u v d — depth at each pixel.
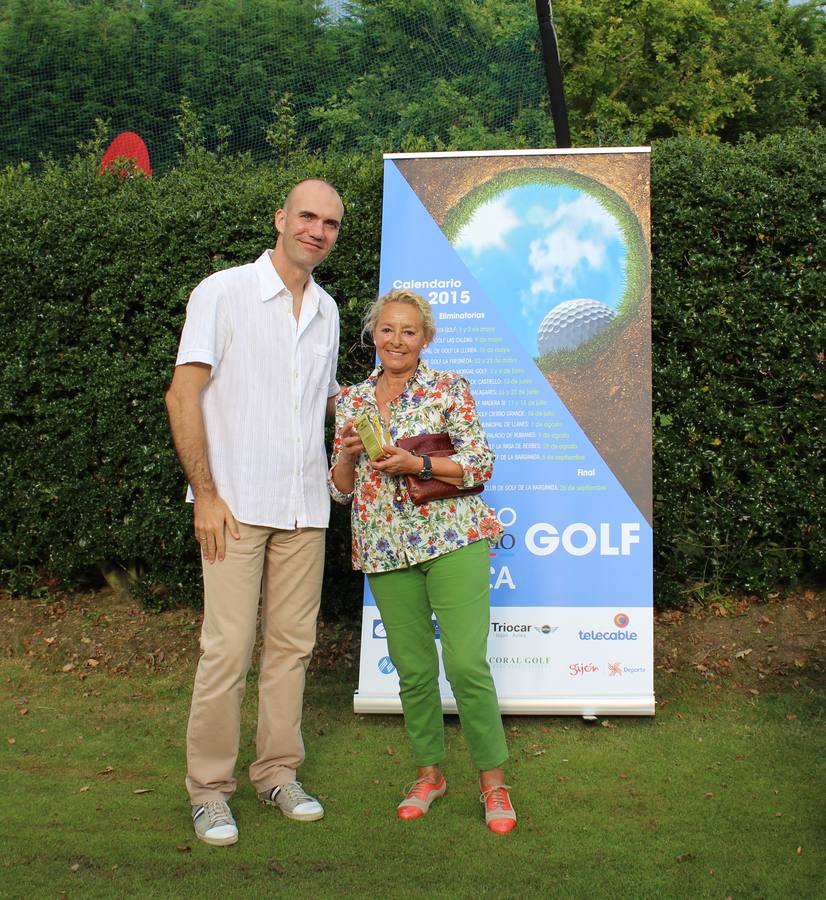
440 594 3.40
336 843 3.33
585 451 4.40
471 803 3.62
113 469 5.50
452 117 9.98
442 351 4.50
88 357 5.45
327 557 5.34
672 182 4.96
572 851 3.24
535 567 4.37
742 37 19.70
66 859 3.22
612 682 4.29
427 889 3.03
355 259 5.18
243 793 3.74
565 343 4.45
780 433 5.02
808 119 19.33
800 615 5.09
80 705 4.65
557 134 6.48
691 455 5.02
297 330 3.53
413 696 3.56
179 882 3.08
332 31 11.23
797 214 4.93
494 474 4.42
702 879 3.04
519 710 4.28
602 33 16.12
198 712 3.39
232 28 11.30
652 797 3.61
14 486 5.65
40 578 5.86
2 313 5.55
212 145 11.24
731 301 4.96
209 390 3.46
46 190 5.68
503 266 4.52
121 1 11.77
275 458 3.44
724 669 4.73
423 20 10.58
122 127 11.44
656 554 5.14
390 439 3.42
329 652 5.14
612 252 4.48
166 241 5.34
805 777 3.72
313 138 10.78
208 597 3.42
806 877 3.03
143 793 3.73
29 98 11.39
